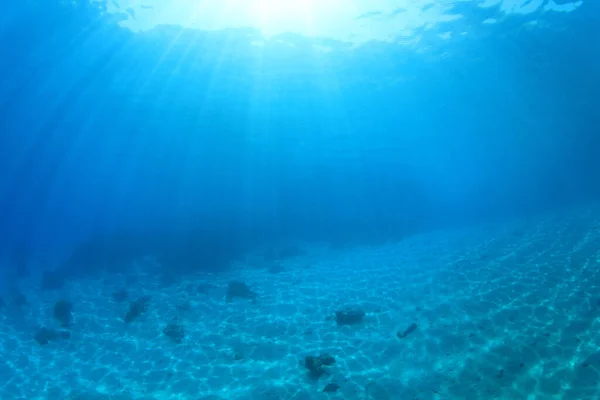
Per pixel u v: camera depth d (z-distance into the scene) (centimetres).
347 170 3000
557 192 3578
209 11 1658
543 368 735
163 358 962
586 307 933
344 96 2450
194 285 1523
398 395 729
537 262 1327
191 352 980
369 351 902
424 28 1852
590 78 2662
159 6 1619
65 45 1717
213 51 1922
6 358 1017
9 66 1705
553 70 2442
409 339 931
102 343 1077
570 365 727
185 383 841
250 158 2572
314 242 2333
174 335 1067
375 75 2286
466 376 755
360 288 1338
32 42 1662
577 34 2028
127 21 1705
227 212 2431
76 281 1692
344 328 1034
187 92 2102
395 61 2150
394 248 1966
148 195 2522
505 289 1135
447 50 2091
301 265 1759
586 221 1828
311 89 2309
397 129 3200
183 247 1942
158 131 2294
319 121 2605
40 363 986
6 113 1892
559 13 1806
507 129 3625
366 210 2620
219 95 2183
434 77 2405
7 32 1595
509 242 1688
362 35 1889
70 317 1271
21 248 2283
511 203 3394
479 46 2061
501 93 2775
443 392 718
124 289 1505
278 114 2425
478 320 972
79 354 1023
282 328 1070
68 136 2195
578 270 1180
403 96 2622
